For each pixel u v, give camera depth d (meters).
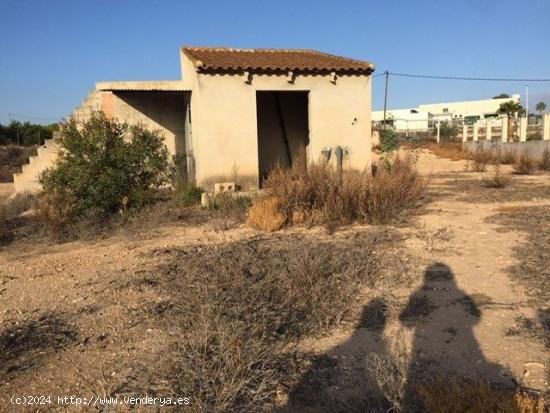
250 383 3.47
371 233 8.37
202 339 3.78
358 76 13.77
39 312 5.09
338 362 3.88
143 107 14.55
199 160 12.72
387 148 16.02
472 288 5.51
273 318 4.46
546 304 4.93
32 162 15.45
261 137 16.28
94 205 10.45
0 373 3.81
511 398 3.04
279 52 15.80
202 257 6.68
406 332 4.40
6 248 8.52
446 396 3.10
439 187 16.31
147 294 5.53
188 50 14.52
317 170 10.39
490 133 36.88
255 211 9.48
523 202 12.19
